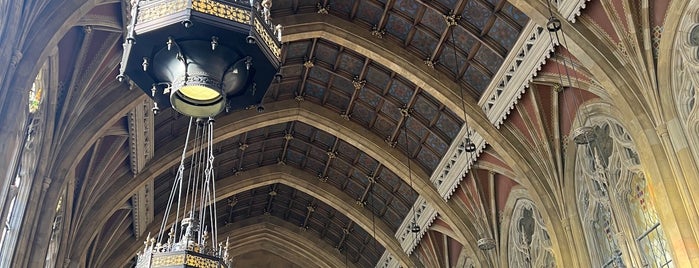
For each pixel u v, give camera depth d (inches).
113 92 781.9
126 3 635.5
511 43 805.9
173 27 340.2
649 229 674.8
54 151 686.5
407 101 981.8
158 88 386.0
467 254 1096.8
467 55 858.8
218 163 1136.8
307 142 1152.8
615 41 681.6
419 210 1139.3
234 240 1375.5
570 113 812.0
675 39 624.7
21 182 639.8
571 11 685.3
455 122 960.9
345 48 928.9
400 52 883.4
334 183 1229.7
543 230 892.0
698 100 595.5
